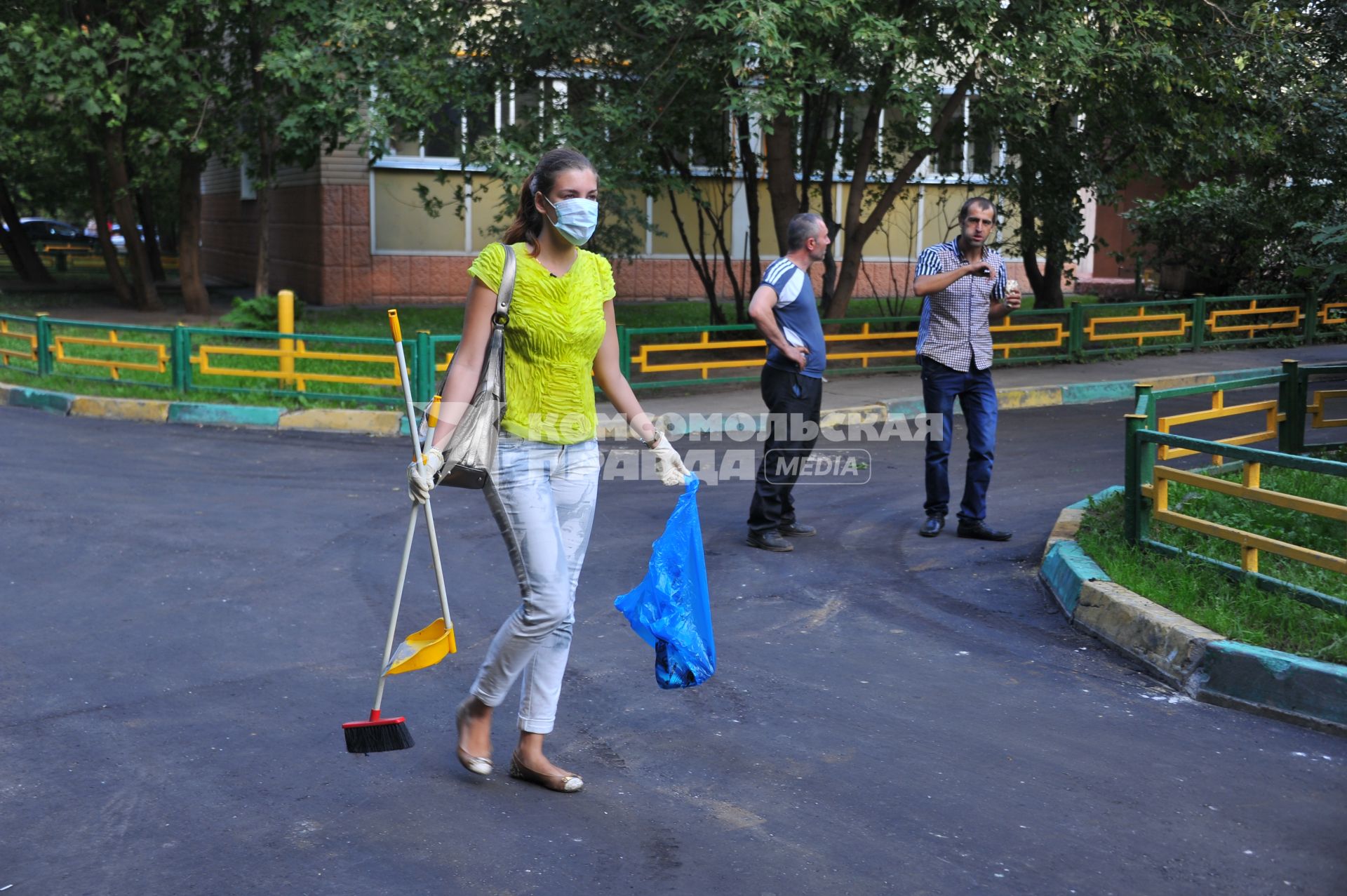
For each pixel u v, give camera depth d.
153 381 12.44
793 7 10.49
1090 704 4.50
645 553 6.70
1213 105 13.95
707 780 3.81
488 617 5.51
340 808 3.57
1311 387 14.10
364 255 21.89
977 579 6.23
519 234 3.52
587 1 12.66
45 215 48.12
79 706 4.38
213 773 3.81
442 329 17.34
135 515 7.43
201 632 5.25
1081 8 12.38
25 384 12.60
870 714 4.38
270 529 7.13
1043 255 25.45
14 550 6.55
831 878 3.18
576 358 3.50
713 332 14.70
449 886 3.12
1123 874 3.22
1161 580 5.45
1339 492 6.89
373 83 12.66
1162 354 16.22
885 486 8.73
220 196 30.98
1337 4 14.10
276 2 13.73
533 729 3.71
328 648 5.07
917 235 24.27
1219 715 4.40
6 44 14.52
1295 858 3.31
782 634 5.33
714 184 16.45
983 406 6.99
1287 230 16.58
